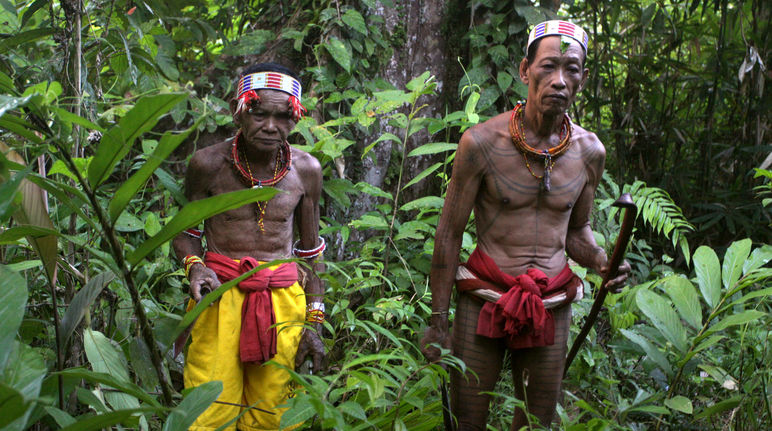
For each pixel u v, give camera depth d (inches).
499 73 168.6
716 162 228.4
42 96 56.2
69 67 95.2
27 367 51.1
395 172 171.3
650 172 223.6
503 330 96.0
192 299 97.2
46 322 89.3
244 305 97.2
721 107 241.8
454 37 179.2
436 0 178.4
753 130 219.5
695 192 221.8
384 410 91.7
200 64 193.2
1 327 48.8
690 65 250.1
